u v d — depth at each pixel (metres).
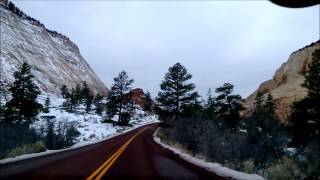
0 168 12.25
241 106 58.84
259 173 13.20
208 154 19.62
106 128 70.06
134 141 38.22
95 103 115.69
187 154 24.06
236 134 18.86
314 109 32.56
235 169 14.80
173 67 58.25
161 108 58.66
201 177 11.14
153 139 48.09
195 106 54.88
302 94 66.00
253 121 18.02
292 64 85.06
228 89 59.22
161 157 19.56
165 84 57.84
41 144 23.45
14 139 23.06
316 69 33.59
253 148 16.27
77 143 36.16
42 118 68.69
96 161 15.85
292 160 10.98
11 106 50.00
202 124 24.52
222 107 59.03
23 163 14.45
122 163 15.18
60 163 14.62
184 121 35.66
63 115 78.12
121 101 87.19
